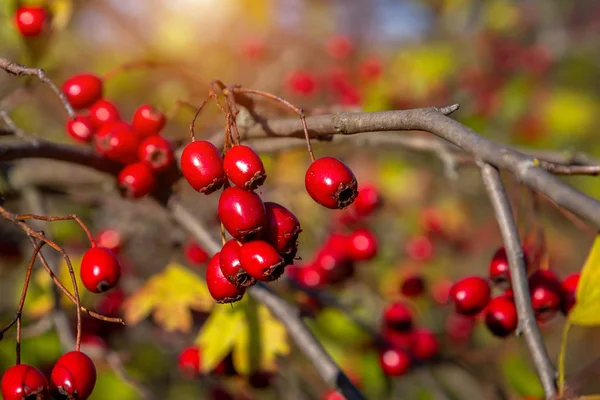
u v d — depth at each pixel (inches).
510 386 18.8
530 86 32.2
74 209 21.6
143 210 19.7
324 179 10.6
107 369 17.4
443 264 26.4
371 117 10.7
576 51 39.7
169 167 13.5
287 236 10.6
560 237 31.2
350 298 19.0
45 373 15.2
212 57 25.4
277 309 13.5
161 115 13.3
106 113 13.6
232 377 16.0
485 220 32.5
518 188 13.0
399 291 18.5
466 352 21.1
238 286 10.7
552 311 12.3
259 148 14.3
